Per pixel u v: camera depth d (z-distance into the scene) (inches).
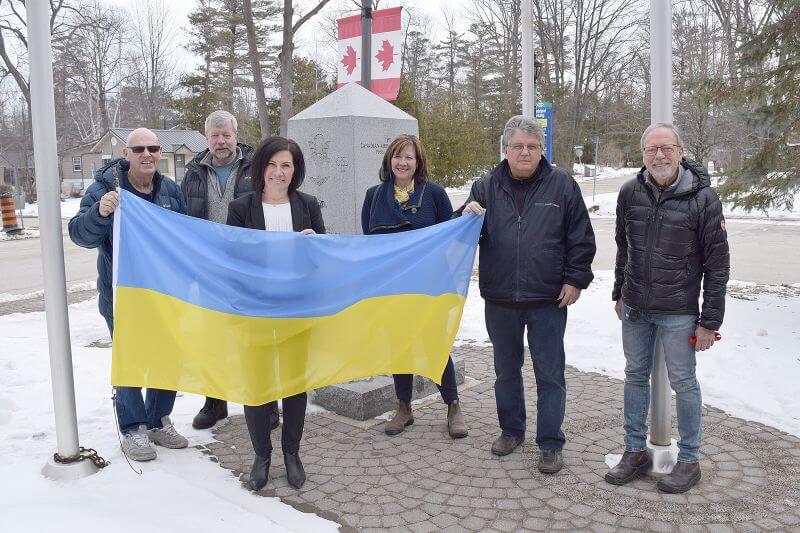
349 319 152.2
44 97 143.3
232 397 142.2
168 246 142.3
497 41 1915.6
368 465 162.9
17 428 183.8
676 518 134.7
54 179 146.8
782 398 200.5
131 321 139.0
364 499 145.0
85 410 197.8
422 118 828.0
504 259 155.8
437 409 203.3
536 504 141.9
